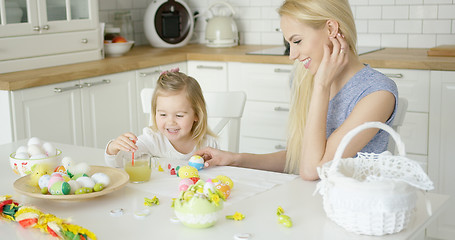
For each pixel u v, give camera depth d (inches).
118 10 157.5
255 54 133.3
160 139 75.9
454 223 113.3
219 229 44.9
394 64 115.6
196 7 168.6
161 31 156.0
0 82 101.6
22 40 114.1
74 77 113.1
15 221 47.1
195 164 63.4
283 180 59.4
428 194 52.9
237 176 61.1
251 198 52.8
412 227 44.9
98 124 121.1
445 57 117.8
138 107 131.3
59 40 122.4
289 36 63.0
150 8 154.8
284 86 129.6
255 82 133.7
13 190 56.1
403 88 116.1
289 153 70.5
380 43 142.9
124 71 126.0
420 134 116.0
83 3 128.3
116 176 56.9
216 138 79.3
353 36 63.2
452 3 132.1
